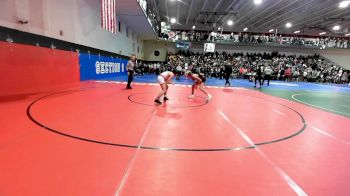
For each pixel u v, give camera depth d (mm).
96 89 9734
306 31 30812
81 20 11758
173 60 28203
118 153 3342
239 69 27781
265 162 3320
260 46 33906
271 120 5945
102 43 14844
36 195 2264
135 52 25750
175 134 4336
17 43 7387
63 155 3172
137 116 5512
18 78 7496
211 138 4238
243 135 4520
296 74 28734
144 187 2521
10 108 5527
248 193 2518
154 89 10914
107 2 10297
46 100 6711
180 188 2547
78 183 2512
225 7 20766
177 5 21141
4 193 2271
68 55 10648
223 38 32188
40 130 4117
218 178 2803
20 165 2832
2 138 3654
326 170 3170
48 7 9016
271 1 17844
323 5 18188
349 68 34094
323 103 9820
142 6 14773
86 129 4312
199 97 9289
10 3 7094
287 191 2596
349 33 30703
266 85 18531
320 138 4629
